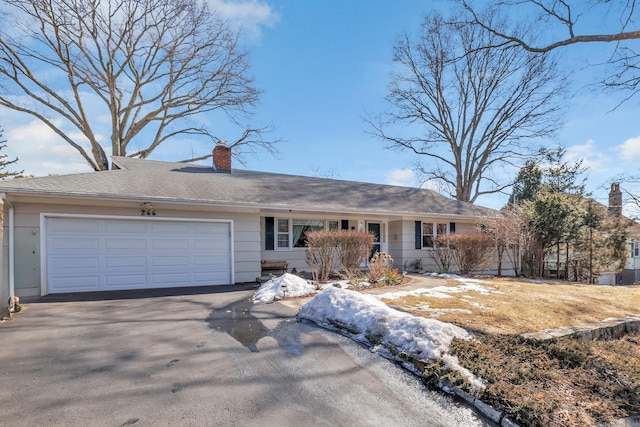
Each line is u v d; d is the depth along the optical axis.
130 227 9.12
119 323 5.50
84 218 8.60
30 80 16.89
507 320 5.29
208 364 3.83
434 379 3.32
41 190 7.58
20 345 4.42
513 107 21.05
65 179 8.86
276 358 4.01
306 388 3.29
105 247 8.83
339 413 2.86
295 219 12.87
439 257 13.16
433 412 2.89
